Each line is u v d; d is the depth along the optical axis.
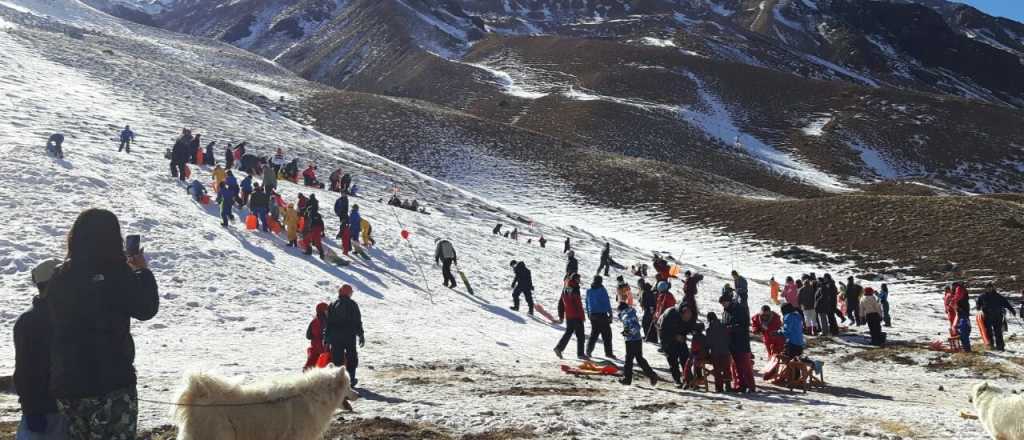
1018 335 25.81
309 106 101.94
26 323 5.19
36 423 5.18
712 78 153.12
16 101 45.81
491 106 139.00
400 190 54.41
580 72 161.25
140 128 48.50
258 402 6.05
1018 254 50.44
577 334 17.69
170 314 17.03
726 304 14.57
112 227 5.02
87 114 48.00
